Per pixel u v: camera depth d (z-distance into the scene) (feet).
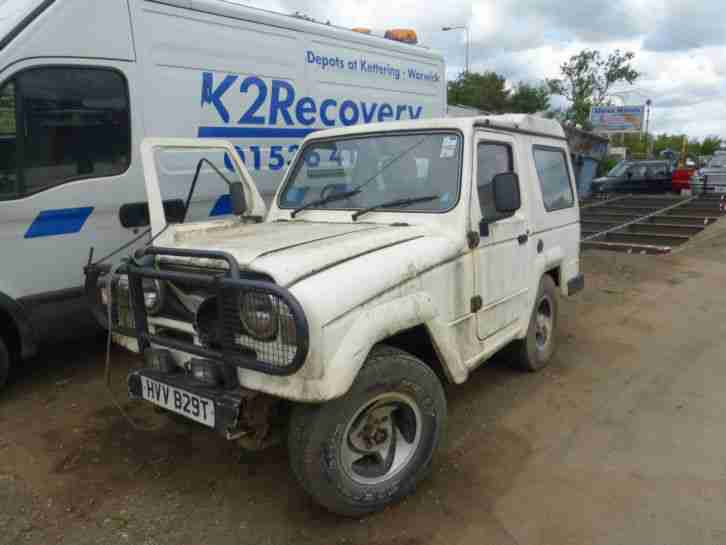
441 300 11.23
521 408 14.65
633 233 42.73
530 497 10.91
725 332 20.97
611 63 159.33
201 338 9.99
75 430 13.57
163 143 13.42
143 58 16.37
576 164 62.28
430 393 10.62
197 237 12.16
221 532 10.01
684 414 14.33
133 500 10.94
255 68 18.93
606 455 12.41
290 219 14.08
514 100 147.64
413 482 10.71
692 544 9.58
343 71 21.83
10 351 15.81
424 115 25.86
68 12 14.99
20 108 14.46
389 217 12.68
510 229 13.85
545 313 17.22
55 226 15.29
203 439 13.14
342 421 9.39
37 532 10.03
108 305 11.56
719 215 48.19
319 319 8.57
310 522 10.23
